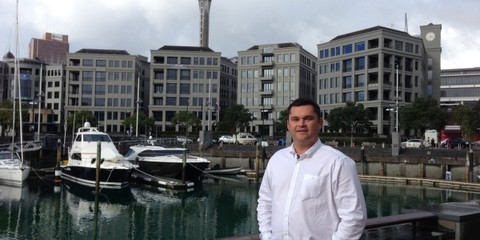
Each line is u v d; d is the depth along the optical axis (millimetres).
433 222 7605
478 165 38000
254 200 29641
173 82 108688
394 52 84125
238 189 34406
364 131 72312
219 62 109062
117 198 29344
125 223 22406
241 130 94625
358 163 42594
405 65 86062
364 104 84938
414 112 65812
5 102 73188
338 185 3660
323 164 3727
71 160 34375
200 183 37344
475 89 141375
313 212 3668
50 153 45375
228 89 120938
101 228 21234
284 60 105250
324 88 94812
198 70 109188
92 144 33594
